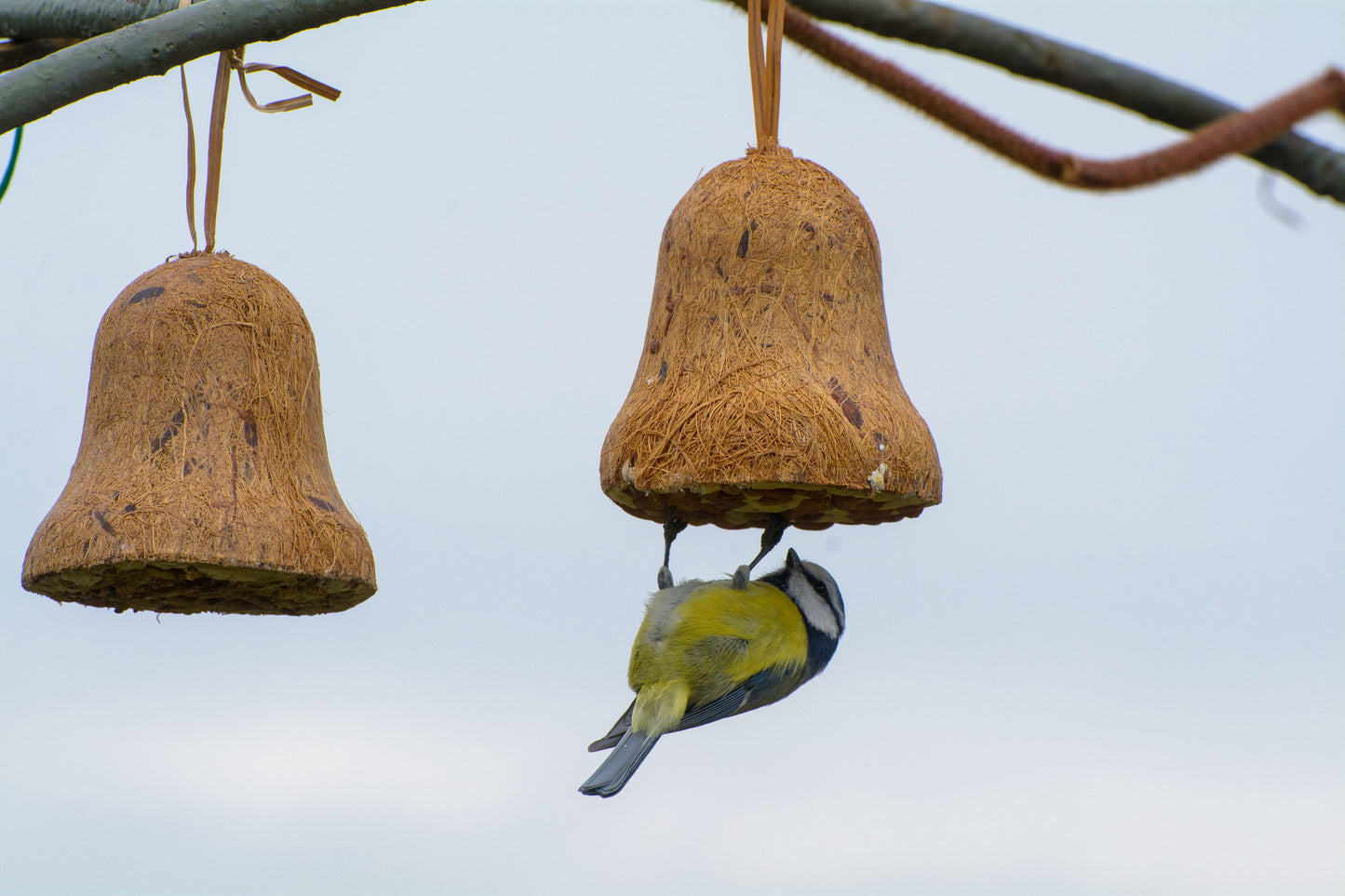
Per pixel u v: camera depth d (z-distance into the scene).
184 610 7.19
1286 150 4.79
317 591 7.03
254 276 7.14
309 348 7.25
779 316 6.48
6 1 7.25
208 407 6.74
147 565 6.53
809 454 6.07
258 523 6.46
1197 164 3.21
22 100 5.59
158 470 6.54
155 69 5.69
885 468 6.20
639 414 6.43
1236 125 3.22
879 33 5.12
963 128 3.20
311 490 6.88
